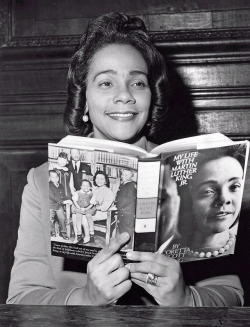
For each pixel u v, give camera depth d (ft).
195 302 4.81
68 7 9.00
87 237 4.56
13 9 9.07
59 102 9.05
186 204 4.51
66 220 4.55
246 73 8.75
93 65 5.50
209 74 8.80
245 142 4.46
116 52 5.45
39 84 9.07
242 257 8.07
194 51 8.79
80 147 4.38
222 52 8.75
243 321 3.49
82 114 5.86
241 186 4.54
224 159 4.47
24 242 5.61
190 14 8.80
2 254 9.21
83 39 5.66
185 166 4.45
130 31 5.58
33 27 9.05
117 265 4.53
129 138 5.43
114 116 5.39
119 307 3.93
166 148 4.43
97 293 4.58
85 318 3.61
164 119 6.01
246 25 8.72
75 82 5.72
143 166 4.36
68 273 5.49
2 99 9.16
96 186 4.44
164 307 3.92
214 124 8.84
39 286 5.43
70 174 4.45
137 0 8.91
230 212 4.57
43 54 9.01
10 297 5.37
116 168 4.40
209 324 3.42
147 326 3.38
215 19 8.77
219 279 5.61
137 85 5.47
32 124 9.13
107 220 4.50
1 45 9.10
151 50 5.64
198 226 4.58
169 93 5.96
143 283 4.66
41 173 5.87
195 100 8.84
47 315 3.71
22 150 9.18
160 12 8.86
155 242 4.56
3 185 9.23
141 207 4.45
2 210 9.22
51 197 4.54
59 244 4.64
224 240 4.64
